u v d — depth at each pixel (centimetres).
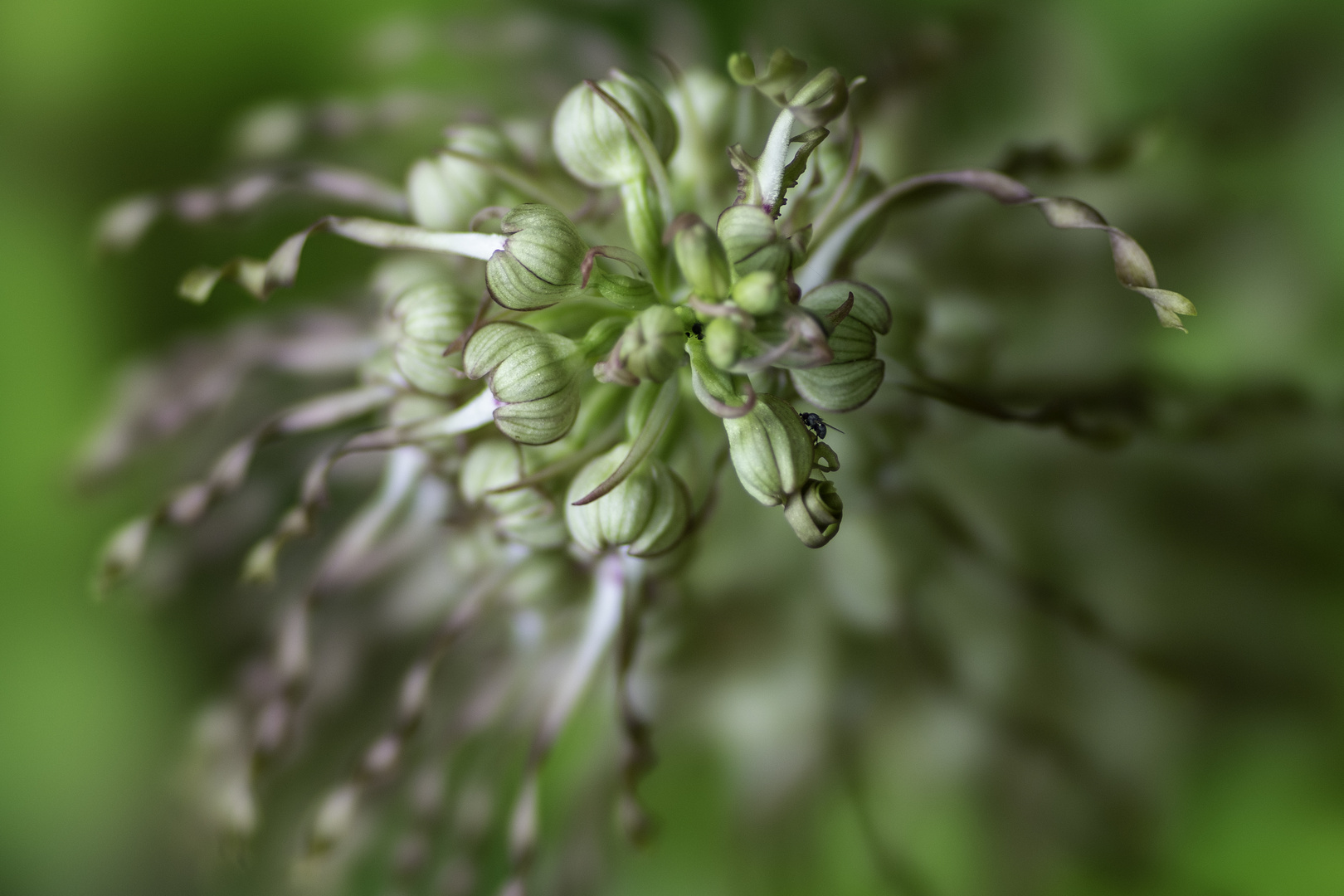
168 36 35
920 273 30
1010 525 31
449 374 26
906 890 33
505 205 27
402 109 34
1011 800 33
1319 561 33
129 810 36
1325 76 33
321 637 34
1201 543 33
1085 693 33
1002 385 30
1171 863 33
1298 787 33
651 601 28
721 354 24
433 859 35
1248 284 33
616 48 35
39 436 35
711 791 34
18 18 35
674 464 27
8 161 35
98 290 35
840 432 29
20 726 36
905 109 32
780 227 26
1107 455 32
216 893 35
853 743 32
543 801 34
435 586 33
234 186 32
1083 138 33
